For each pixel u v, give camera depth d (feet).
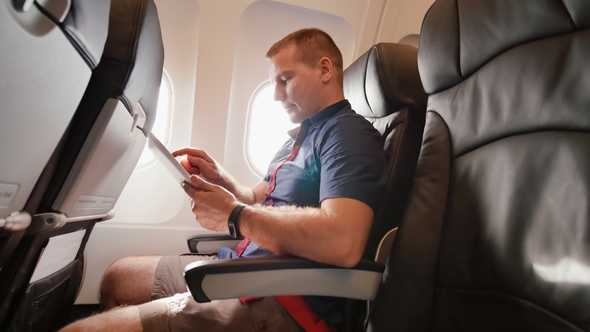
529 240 1.85
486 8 2.40
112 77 2.00
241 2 5.11
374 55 3.61
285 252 2.62
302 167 3.58
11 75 1.21
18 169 1.57
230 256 3.88
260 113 5.93
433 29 2.84
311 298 2.98
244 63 5.59
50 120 1.64
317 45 3.87
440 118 2.76
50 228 2.10
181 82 5.42
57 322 3.36
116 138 2.39
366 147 3.02
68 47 1.52
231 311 2.77
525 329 1.79
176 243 5.77
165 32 5.17
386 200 3.21
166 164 2.82
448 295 2.33
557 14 1.89
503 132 2.17
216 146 5.65
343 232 2.46
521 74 2.07
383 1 5.61
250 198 4.74
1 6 1.04
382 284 2.68
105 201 3.20
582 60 1.74
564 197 1.71
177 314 2.65
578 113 1.71
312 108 3.93
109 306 4.02
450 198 2.51
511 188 2.02
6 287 2.10
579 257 1.59
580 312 1.54
